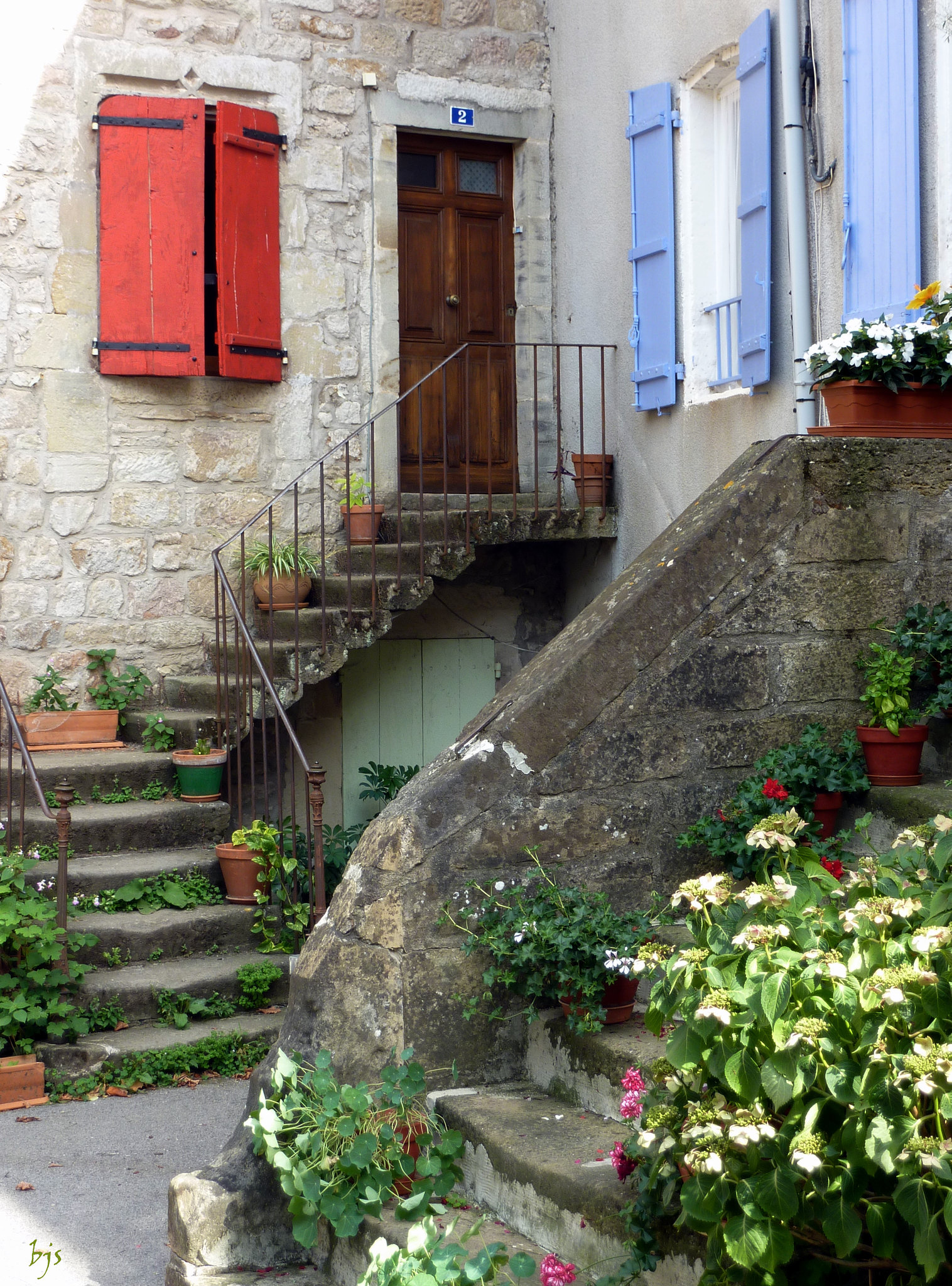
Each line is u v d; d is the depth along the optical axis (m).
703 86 6.25
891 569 3.71
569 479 7.53
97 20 6.64
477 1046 3.21
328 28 7.15
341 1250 2.93
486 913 3.20
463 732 3.41
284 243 7.09
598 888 3.35
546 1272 2.37
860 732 3.55
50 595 6.60
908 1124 1.79
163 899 5.28
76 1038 4.58
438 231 7.68
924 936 1.91
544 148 7.69
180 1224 3.00
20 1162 3.78
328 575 6.76
